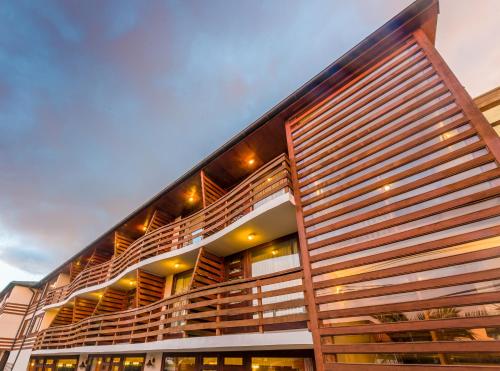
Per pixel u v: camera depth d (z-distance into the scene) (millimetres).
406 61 6527
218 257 9914
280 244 8523
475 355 3691
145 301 11406
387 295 4699
